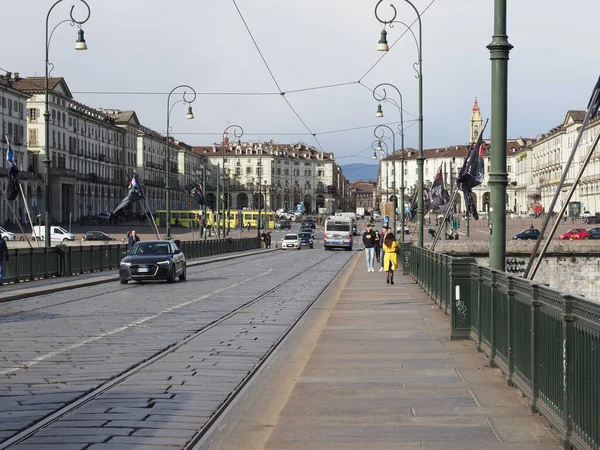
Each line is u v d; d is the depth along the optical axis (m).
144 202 50.94
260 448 7.22
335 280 33.34
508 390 9.48
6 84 96.50
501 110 12.20
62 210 116.25
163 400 9.33
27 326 16.86
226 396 9.59
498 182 12.25
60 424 8.15
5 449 7.18
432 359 12.02
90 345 13.95
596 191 100.00
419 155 35.28
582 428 6.39
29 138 110.00
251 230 138.62
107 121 140.38
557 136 116.62
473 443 7.11
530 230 79.38
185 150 180.50
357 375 10.78
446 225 68.38
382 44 33.09
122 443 7.38
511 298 9.70
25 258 31.05
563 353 6.91
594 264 52.38
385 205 69.25
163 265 30.75
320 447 7.12
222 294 25.91
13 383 10.40
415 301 22.67
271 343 14.29
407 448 7.00
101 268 40.28
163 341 14.51
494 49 12.22
